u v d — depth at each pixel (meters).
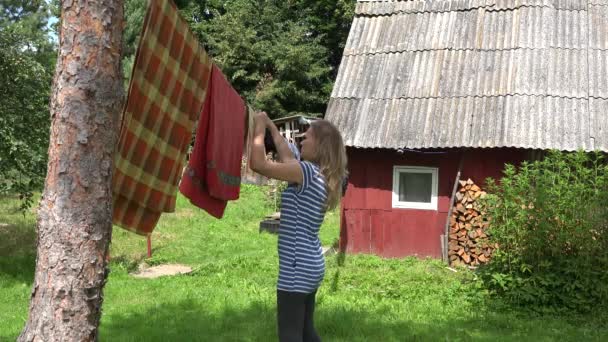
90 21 2.86
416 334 6.23
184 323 6.68
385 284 8.66
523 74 10.76
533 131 9.97
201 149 3.65
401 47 11.71
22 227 13.05
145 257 11.35
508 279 7.72
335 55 31.33
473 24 11.82
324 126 3.63
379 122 10.62
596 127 9.93
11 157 9.33
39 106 9.80
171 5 3.21
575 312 7.38
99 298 2.95
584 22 11.52
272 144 4.12
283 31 28.72
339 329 6.30
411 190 11.00
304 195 3.49
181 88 3.50
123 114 3.19
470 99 10.60
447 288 8.41
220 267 10.02
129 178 3.41
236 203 17.42
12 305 7.60
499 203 8.08
